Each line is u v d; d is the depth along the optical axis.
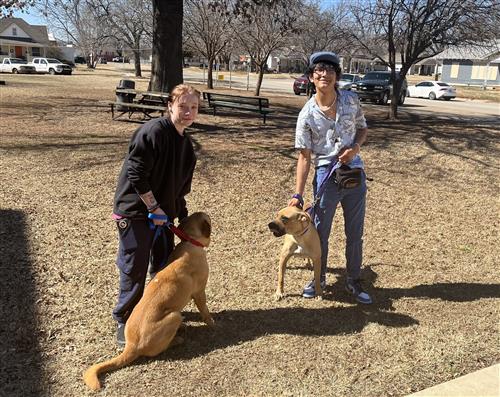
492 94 39.75
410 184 8.07
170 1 13.56
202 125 13.00
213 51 29.19
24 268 4.36
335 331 3.64
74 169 7.77
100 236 5.23
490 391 2.94
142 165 3.01
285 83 44.88
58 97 19.30
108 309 3.81
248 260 4.86
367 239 5.62
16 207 5.91
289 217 3.67
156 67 13.96
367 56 22.31
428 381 3.10
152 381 2.99
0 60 65.56
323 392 2.96
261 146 10.27
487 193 7.76
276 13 18.81
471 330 3.72
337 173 3.76
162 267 3.36
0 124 11.73
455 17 14.88
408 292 4.34
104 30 55.66
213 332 3.57
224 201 6.66
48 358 3.17
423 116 19.30
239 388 2.97
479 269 4.89
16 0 16.66
